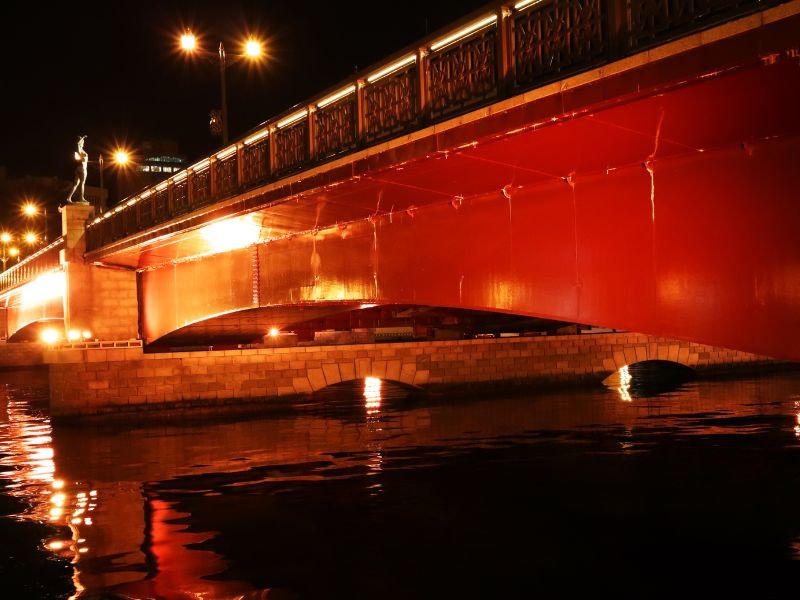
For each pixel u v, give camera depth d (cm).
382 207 1432
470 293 1277
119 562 1109
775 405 2555
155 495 1547
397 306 3066
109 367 2834
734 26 660
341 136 1334
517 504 1382
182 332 3122
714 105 762
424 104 1120
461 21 1041
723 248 892
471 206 1284
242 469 1784
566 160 1007
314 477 1652
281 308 2655
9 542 1232
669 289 952
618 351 3453
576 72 863
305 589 976
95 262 2983
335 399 3203
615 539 1169
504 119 898
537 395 3061
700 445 1869
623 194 1018
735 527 1216
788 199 828
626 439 1984
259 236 1941
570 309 1085
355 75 1277
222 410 2891
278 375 2997
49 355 2827
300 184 1330
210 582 1012
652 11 777
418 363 3156
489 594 949
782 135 833
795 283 819
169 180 2161
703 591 950
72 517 1389
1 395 4038
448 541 1173
